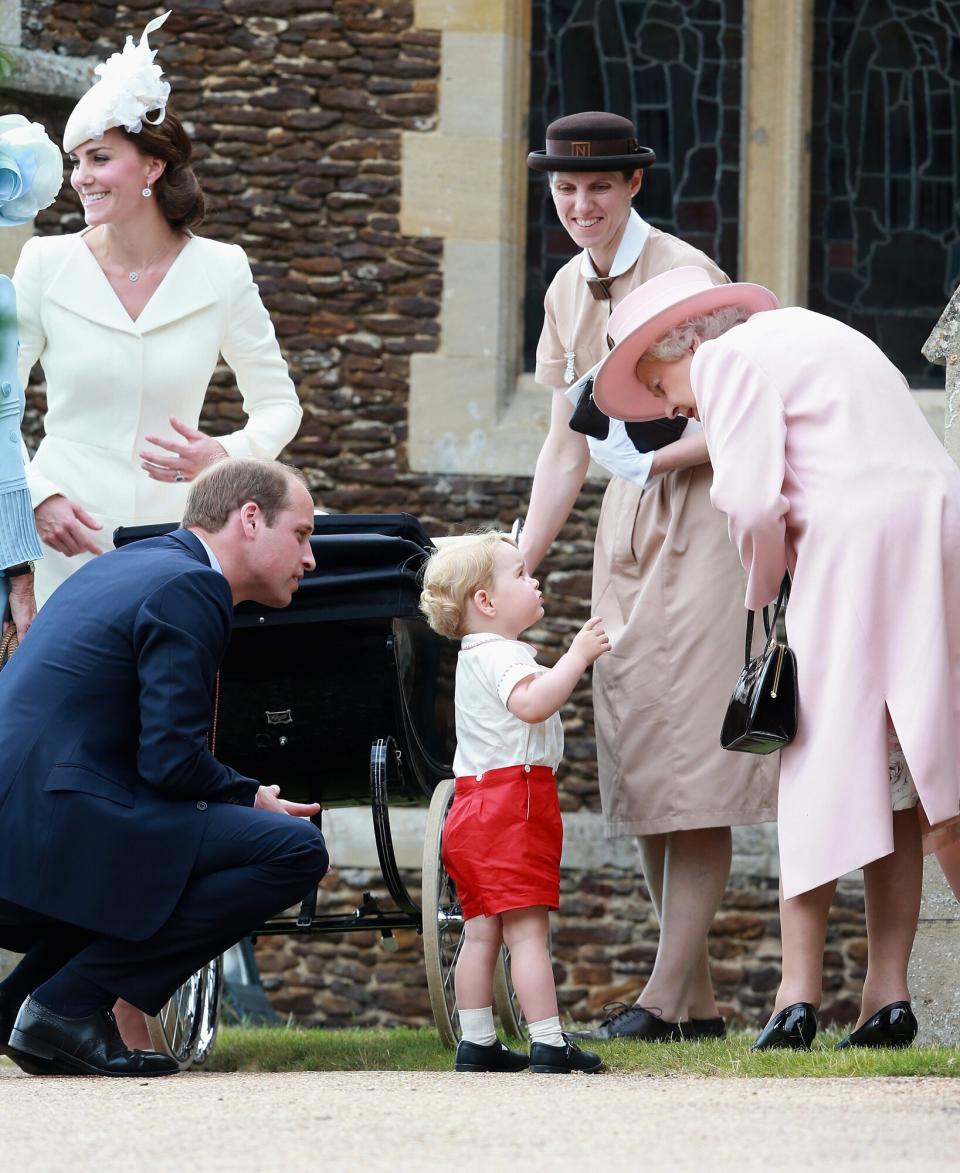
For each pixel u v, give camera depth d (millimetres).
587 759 21422
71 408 12641
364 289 21609
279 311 21547
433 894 11117
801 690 10086
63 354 12609
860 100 23391
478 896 10148
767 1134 6578
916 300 23359
